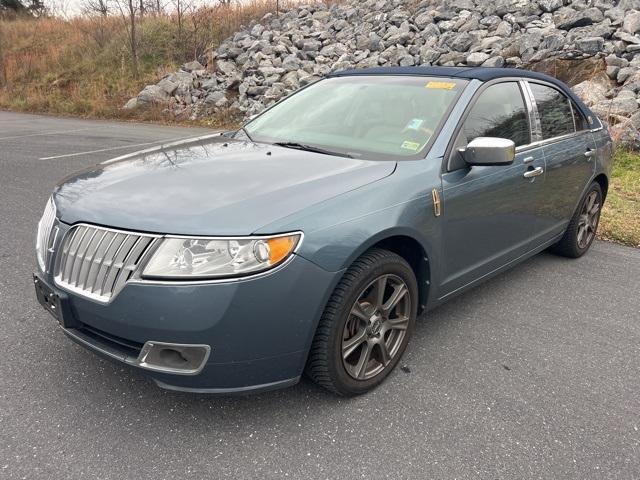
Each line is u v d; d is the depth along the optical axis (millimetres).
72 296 2469
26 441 2414
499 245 3662
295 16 17031
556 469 2371
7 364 2977
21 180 7145
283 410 2693
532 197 3869
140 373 2393
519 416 2715
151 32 18484
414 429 2590
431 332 3531
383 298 2857
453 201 3096
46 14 26375
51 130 12188
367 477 2283
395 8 15375
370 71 4109
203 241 2271
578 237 4855
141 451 2389
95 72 17844
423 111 3408
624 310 3928
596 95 9211
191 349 2279
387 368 2941
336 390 2709
